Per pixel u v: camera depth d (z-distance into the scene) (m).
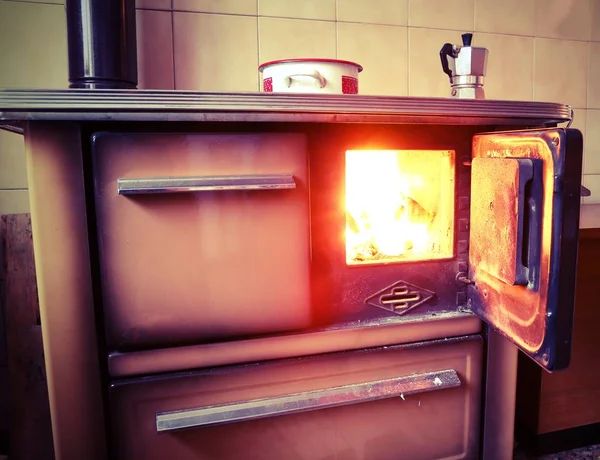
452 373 1.07
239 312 0.94
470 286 1.08
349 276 1.03
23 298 1.30
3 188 1.40
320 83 1.04
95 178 0.86
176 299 0.91
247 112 0.87
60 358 0.90
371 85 1.61
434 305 1.09
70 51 1.08
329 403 0.98
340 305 1.03
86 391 0.91
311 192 0.98
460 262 1.09
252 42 1.50
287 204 0.93
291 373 0.99
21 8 1.35
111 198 0.86
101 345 0.93
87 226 0.88
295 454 1.01
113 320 0.89
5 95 0.78
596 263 1.37
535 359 0.85
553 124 1.10
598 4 1.83
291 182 0.90
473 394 1.11
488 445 1.14
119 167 0.86
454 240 1.08
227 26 1.48
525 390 1.45
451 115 0.96
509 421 1.14
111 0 1.05
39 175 0.85
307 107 0.88
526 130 0.86
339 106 0.89
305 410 0.96
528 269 0.85
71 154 0.86
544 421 1.41
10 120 0.81
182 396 0.94
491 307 0.99
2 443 1.46
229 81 1.50
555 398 1.41
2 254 1.34
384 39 1.60
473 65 1.16
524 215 0.85
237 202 0.90
